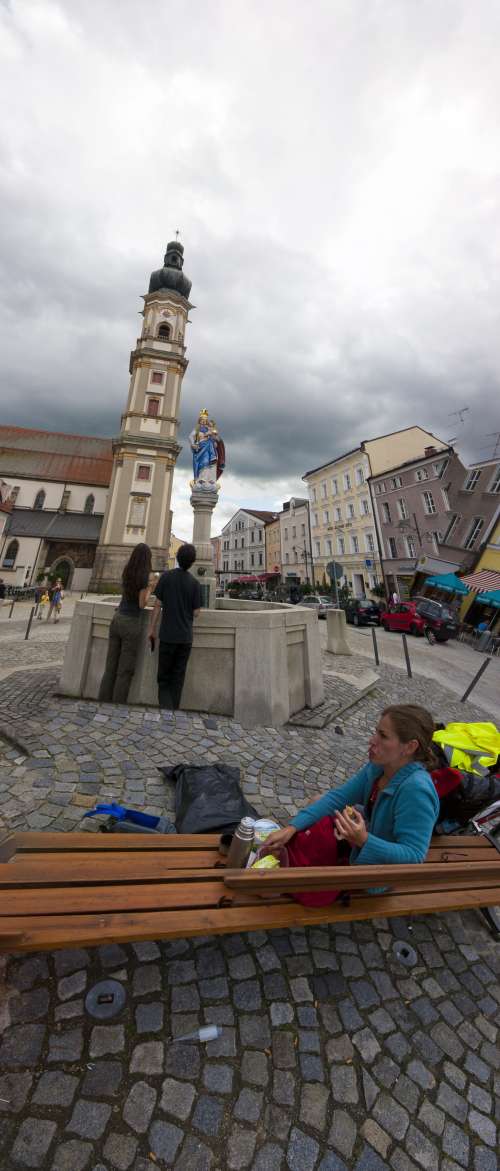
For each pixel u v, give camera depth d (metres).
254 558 58.28
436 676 9.27
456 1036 1.56
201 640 4.44
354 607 19.98
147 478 31.92
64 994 1.46
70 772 2.99
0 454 41.59
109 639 4.23
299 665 5.13
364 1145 1.18
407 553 27.75
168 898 1.43
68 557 35.88
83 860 1.61
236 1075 1.30
